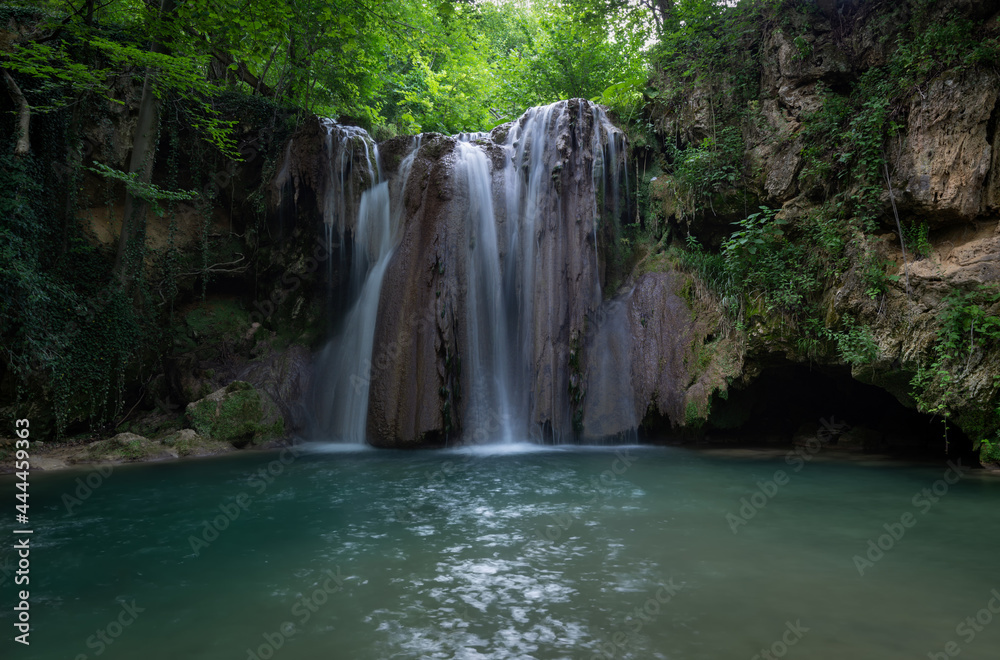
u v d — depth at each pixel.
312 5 16.61
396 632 4.36
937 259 10.19
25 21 14.03
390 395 13.33
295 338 15.82
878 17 11.59
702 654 3.95
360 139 15.76
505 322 14.22
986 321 9.37
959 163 9.97
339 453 12.62
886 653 3.94
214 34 16.36
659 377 13.07
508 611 4.70
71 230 14.30
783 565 5.66
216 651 4.11
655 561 5.81
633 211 14.85
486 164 14.77
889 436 12.98
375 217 15.45
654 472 10.16
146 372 14.98
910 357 10.06
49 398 12.73
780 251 12.03
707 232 13.96
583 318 13.49
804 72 12.30
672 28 15.34
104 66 14.94
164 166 16.67
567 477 9.88
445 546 6.38
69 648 4.19
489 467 10.80
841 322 10.98
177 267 16.19
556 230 13.71
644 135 15.02
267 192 16.31
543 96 21.05
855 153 11.16
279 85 18.22
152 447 12.21
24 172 12.98
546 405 13.23
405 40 19.30
